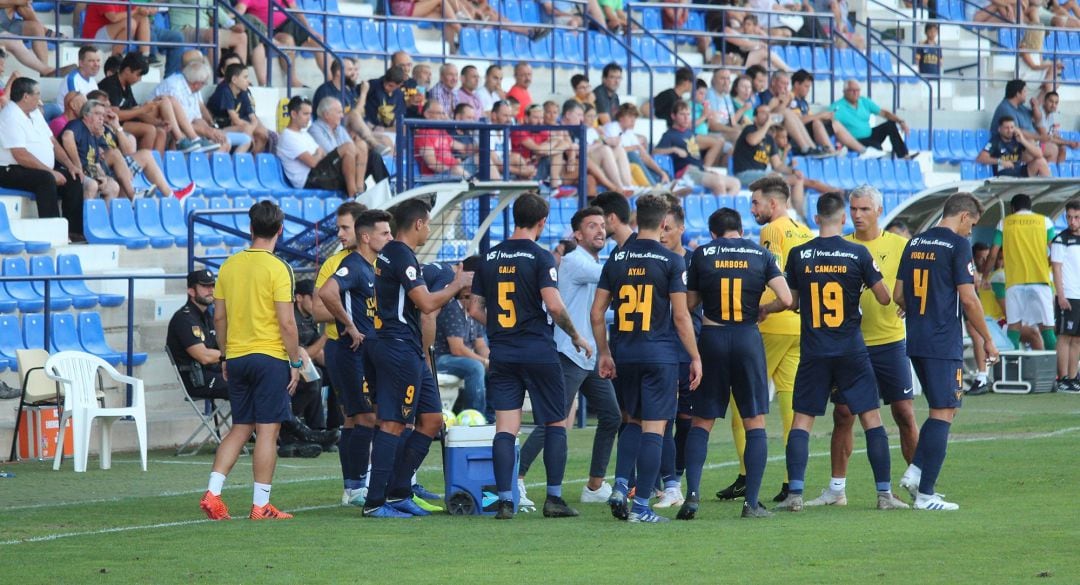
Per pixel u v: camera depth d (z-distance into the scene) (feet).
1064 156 257.75
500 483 89.92
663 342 87.86
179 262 163.43
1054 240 174.19
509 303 89.51
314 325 130.72
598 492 99.04
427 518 90.89
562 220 193.67
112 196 161.07
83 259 152.87
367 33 227.81
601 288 89.25
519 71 216.95
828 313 90.99
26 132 153.58
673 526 86.53
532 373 89.66
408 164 155.43
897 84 266.77
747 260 89.25
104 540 82.02
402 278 89.30
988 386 178.60
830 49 255.29
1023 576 68.49
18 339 137.08
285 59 197.06
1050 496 96.73
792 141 232.73
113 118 163.63
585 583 68.13
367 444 97.40
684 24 261.24
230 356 91.15
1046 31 304.71
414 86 200.54
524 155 188.65
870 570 70.54
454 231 152.46
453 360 138.21
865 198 99.96
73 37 196.44
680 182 211.20
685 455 90.58
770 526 85.87
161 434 133.49
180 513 93.61
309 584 68.39
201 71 179.63
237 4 203.31
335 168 180.75
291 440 126.52
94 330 141.59
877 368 95.40
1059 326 174.50
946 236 92.53
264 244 92.22
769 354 101.60
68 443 127.54
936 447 91.45
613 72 219.41
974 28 296.30
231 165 178.50
